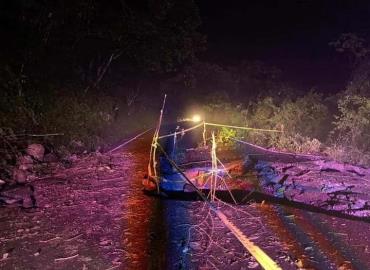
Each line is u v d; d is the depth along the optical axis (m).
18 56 11.52
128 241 4.59
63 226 5.00
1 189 6.38
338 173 7.59
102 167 7.83
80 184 6.71
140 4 14.27
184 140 11.52
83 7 12.27
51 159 8.27
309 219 5.18
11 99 9.65
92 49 14.67
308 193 6.55
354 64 14.32
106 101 14.18
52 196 6.09
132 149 10.05
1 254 4.31
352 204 6.07
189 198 6.18
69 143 9.70
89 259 4.21
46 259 4.22
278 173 7.46
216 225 4.97
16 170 7.12
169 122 16.91
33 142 8.81
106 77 16.23
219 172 7.34
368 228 4.91
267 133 11.27
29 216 5.32
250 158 8.60
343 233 4.73
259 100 14.55
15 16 11.95
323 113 11.95
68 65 13.45
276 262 4.02
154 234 4.75
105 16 13.34
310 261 4.05
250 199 6.21
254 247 3.84
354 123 9.88
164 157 8.92
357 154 9.16
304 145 9.87
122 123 14.23
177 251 4.34
